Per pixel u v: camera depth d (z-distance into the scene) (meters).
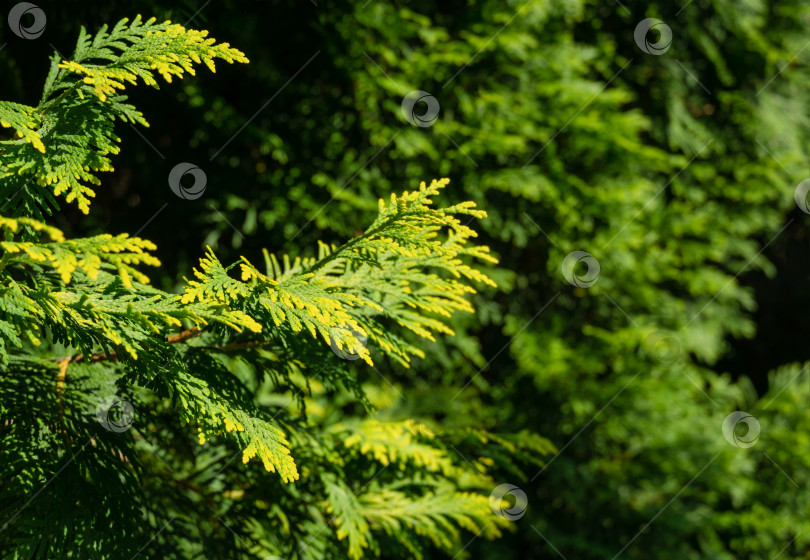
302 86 3.07
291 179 3.04
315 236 3.09
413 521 1.74
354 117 3.21
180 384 1.16
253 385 1.78
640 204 4.27
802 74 5.27
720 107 4.98
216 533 1.55
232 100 3.05
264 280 1.18
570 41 3.99
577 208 3.93
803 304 6.54
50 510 1.14
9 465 1.14
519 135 3.61
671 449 4.52
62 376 1.34
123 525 1.21
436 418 3.63
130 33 1.25
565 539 4.11
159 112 2.84
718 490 4.65
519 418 4.12
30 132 1.07
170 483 1.59
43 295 1.06
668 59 4.48
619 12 4.31
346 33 3.02
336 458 1.63
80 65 1.14
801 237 6.27
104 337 1.15
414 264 1.47
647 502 4.55
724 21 4.63
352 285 1.43
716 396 5.11
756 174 4.95
